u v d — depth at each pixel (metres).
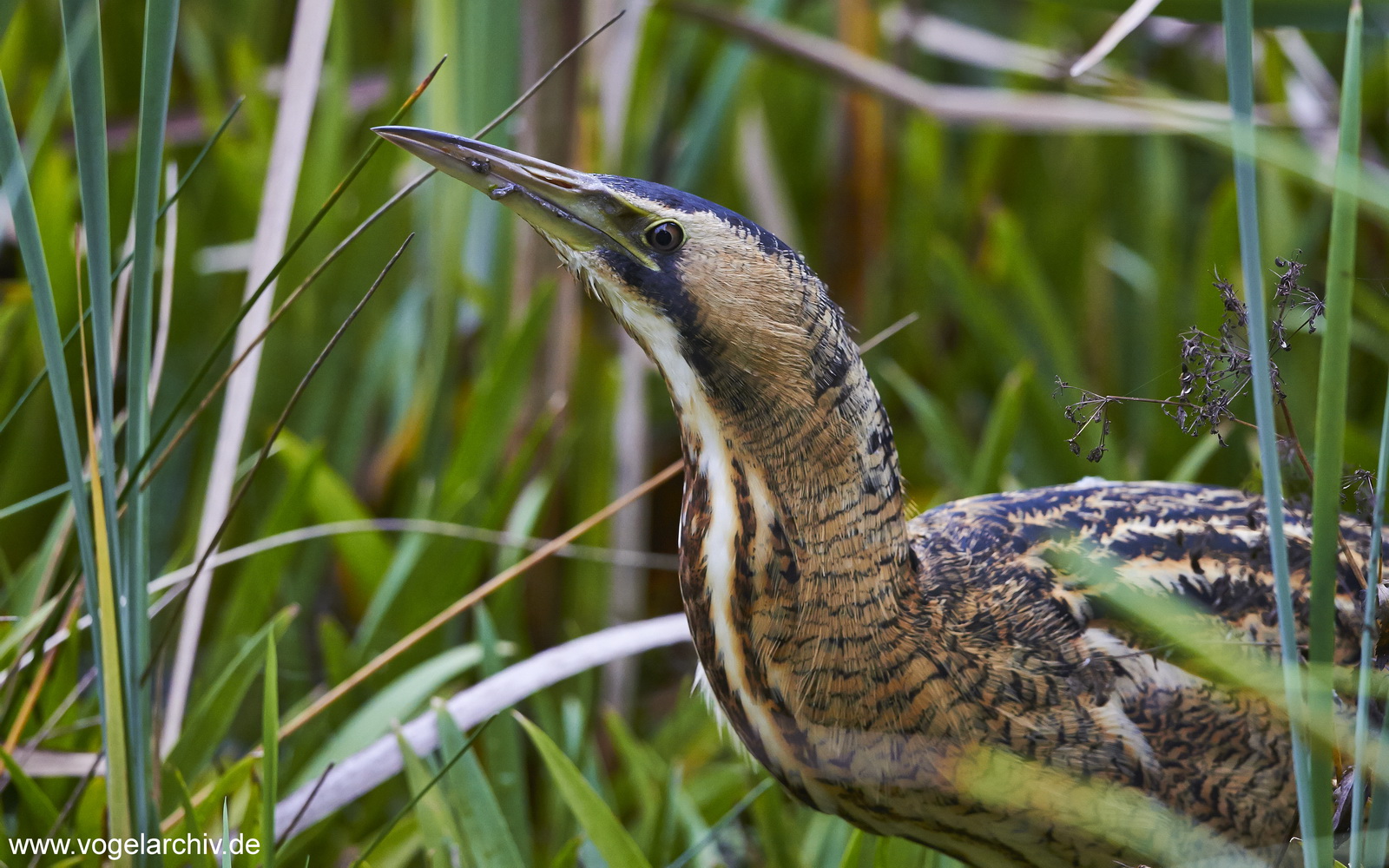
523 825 6.64
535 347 6.77
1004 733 6.52
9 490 6.79
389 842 6.62
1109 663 6.52
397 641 6.73
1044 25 7.76
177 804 6.61
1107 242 7.37
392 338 6.84
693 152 6.92
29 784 6.56
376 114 6.96
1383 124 7.12
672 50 7.34
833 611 6.51
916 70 7.84
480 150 6.50
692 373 6.51
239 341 6.67
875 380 6.94
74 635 6.63
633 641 6.63
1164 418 6.87
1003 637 6.52
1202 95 7.56
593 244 6.50
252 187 6.88
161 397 6.82
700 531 6.52
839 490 6.50
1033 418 6.83
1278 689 6.46
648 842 6.64
